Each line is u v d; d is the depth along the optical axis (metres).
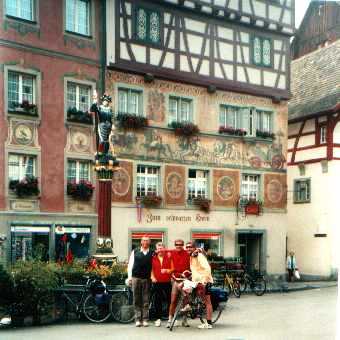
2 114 19.75
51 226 20.73
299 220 31.62
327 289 24.88
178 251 12.80
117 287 13.48
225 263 22.61
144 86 23.53
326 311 16.20
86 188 21.61
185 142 24.73
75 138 21.62
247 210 26.48
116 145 22.72
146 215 23.50
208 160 25.41
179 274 12.56
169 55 24.09
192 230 24.81
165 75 23.88
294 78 35.47
